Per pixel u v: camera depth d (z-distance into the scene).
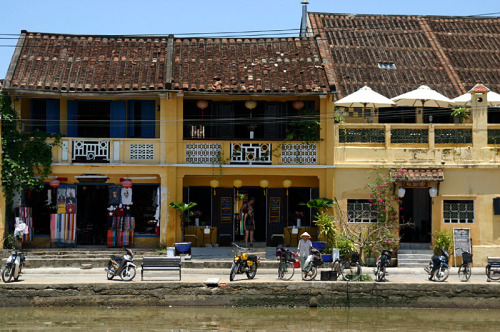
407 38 31.56
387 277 23.20
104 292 21.09
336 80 28.47
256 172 26.34
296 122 26.19
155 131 27.05
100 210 26.89
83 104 27.05
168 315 20.20
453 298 21.25
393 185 25.83
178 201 26.16
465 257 22.36
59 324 19.09
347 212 25.97
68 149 25.84
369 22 32.62
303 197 27.59
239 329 18.72
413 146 26.16
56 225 26.22
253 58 27.92
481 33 32.41
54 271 23.75
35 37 27.78
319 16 33.03
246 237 26.62
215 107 27.00
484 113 26.06
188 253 25.27
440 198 25.83
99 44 28.03
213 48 28.39
